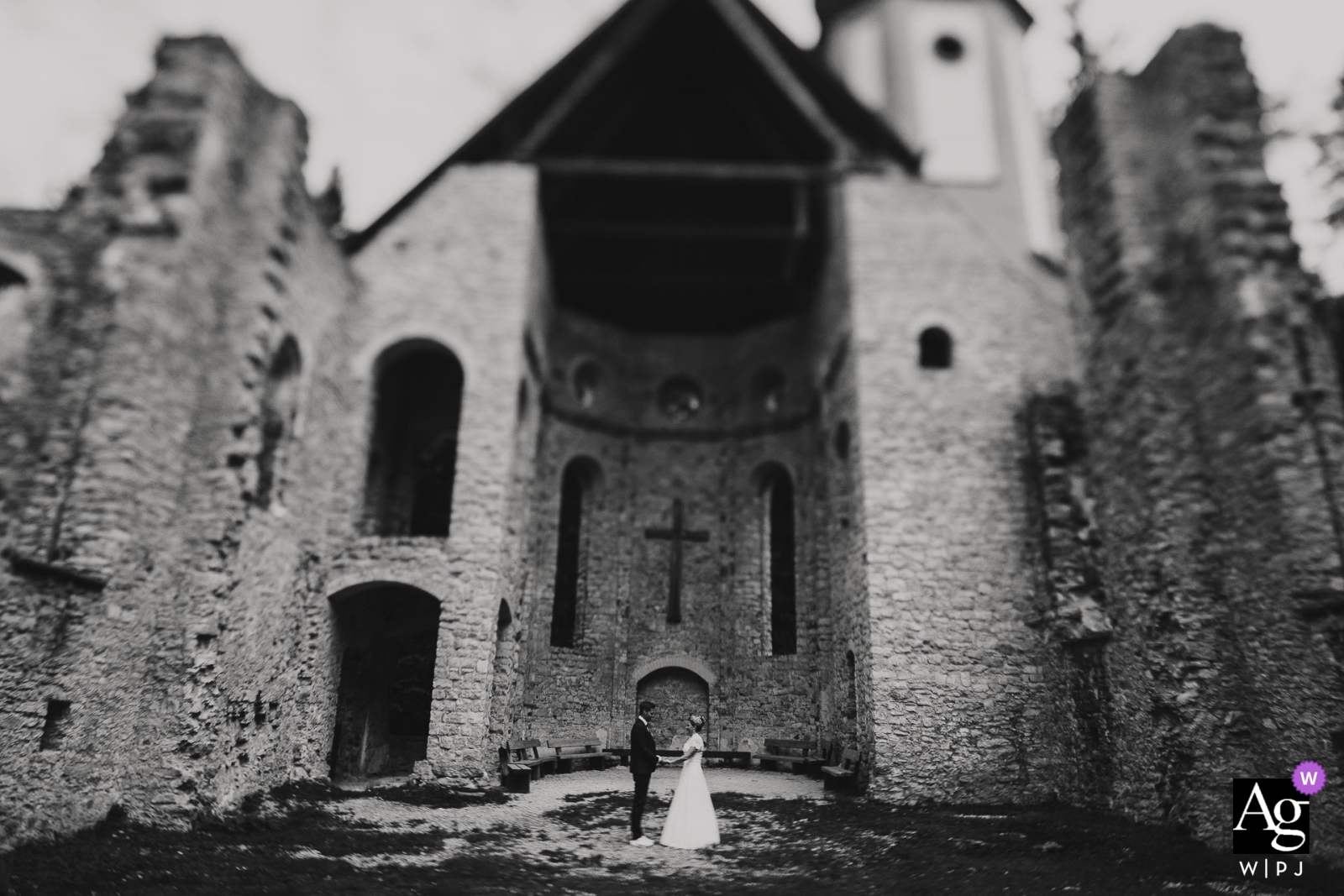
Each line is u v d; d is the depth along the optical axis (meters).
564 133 16.31
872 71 24.89
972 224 14.75
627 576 18.45
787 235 16.38
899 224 14.70
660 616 18.31
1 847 6.90
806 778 14.52
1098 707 10.77
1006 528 12.82
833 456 15.66
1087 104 11.59
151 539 8.88
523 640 15.34
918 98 23.86
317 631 11.95
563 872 7.32
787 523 18.66
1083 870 7.62
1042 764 11.62
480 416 13.38
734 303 20.34
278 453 11.34
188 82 9.95
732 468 19.30
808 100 15.67
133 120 9.80
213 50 10.16
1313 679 7.74
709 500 19.19
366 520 15.31
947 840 8.85
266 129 11.18
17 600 7.27
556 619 17.94
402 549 12.55
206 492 9.62
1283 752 7.99
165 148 9.66
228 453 9.82
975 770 11.62
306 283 11.80
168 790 8.55
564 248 18.19
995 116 23.80
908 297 14.20
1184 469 9.71
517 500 14.21
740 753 16.66
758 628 17.86
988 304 14.16
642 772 8.78
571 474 19.17
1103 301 11.09
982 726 11.84
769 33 16.20
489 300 14.11
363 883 6.77
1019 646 12.21
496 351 13.79
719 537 18.86
